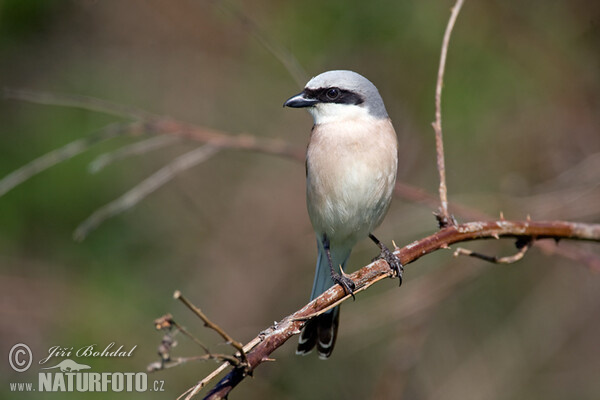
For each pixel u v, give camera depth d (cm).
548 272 1168
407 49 1261
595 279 1147
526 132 1225
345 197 774
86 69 1403
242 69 1412
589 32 1238
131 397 1059
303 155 941
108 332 1155
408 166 1249
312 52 1302
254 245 1336
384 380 1043
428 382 1112
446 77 1247
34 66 1376
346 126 777
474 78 1243
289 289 1309
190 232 1331
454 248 1102
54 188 1234
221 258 1321
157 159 1327
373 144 768
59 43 1399
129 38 1430
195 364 1121
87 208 1248
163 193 1339
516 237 597
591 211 1032
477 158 1232
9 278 1181
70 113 1284
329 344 707
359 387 1125
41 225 1227
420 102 1255
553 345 1136
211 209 1351
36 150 1249
